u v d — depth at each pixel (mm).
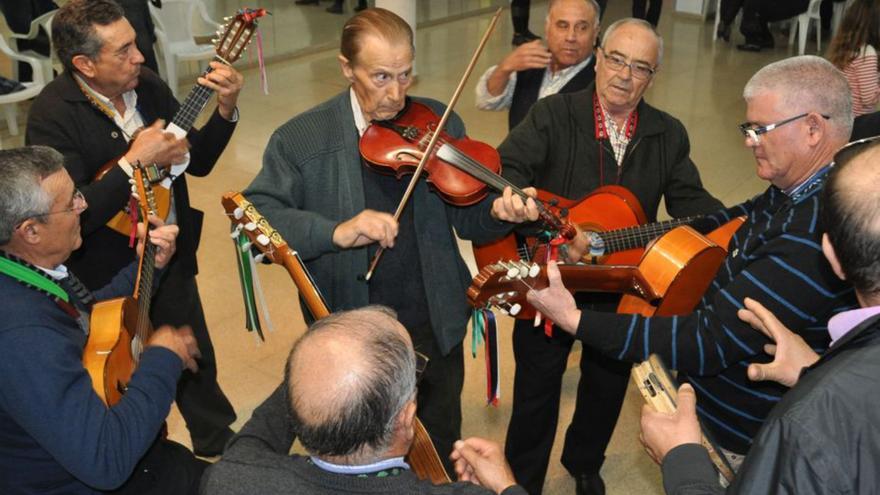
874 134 2766
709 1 9391
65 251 1796
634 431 3199
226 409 3047
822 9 8391
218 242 4445
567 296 1977
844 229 1273
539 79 3178
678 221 2492
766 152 1864
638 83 2438
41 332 1638
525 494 1471
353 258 2180
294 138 2186
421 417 2361
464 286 2340
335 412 1276
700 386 2086
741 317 1767
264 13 2689
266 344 3648
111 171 2416
